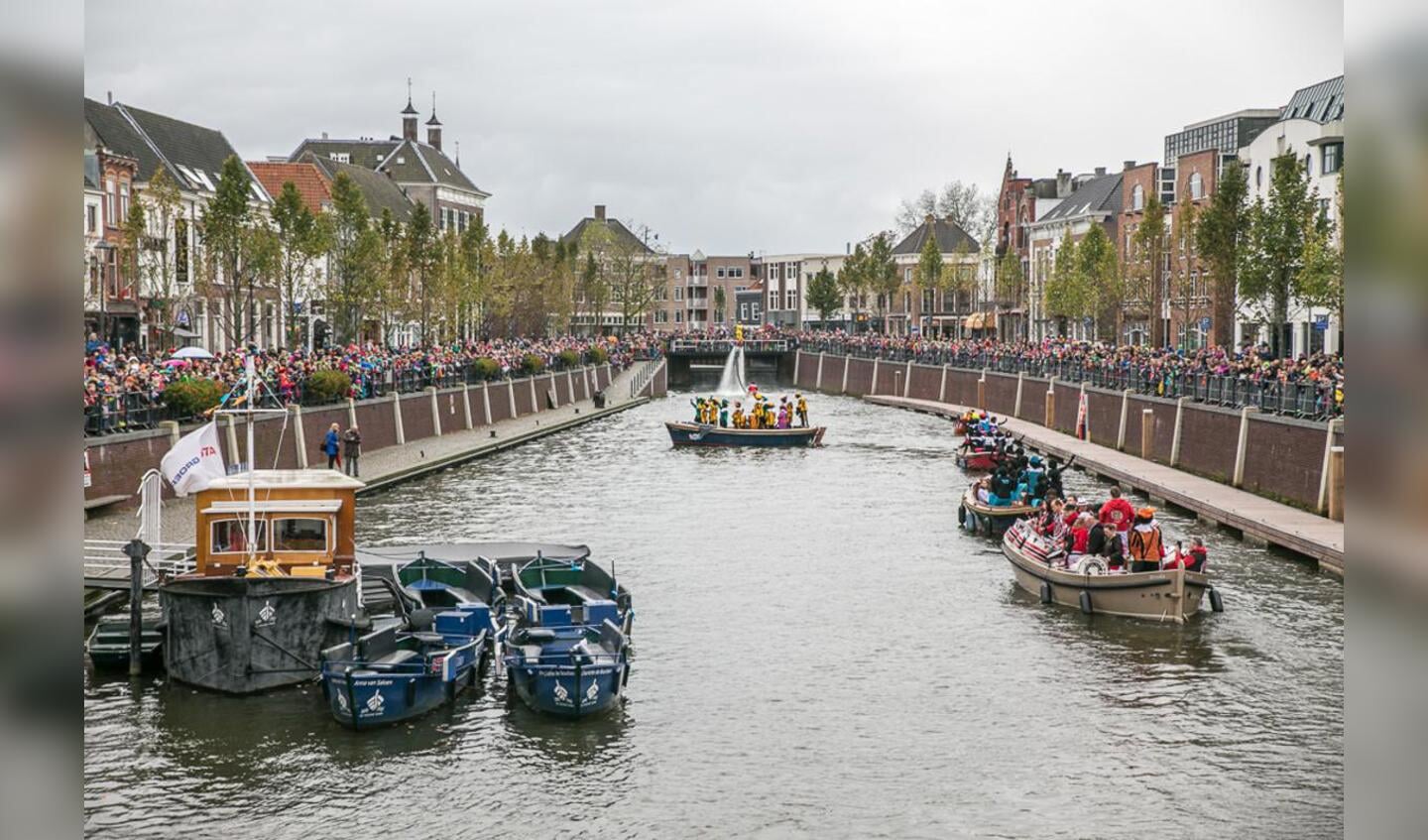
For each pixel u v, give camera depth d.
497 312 113.12
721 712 25.69
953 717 25.39
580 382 116.88
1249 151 84.56
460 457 67.19
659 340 157.25
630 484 60.22
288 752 23.09
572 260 151.00
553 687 24.88
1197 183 94.75
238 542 28.22
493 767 22.61
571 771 22.50
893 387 121.50
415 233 88.25
